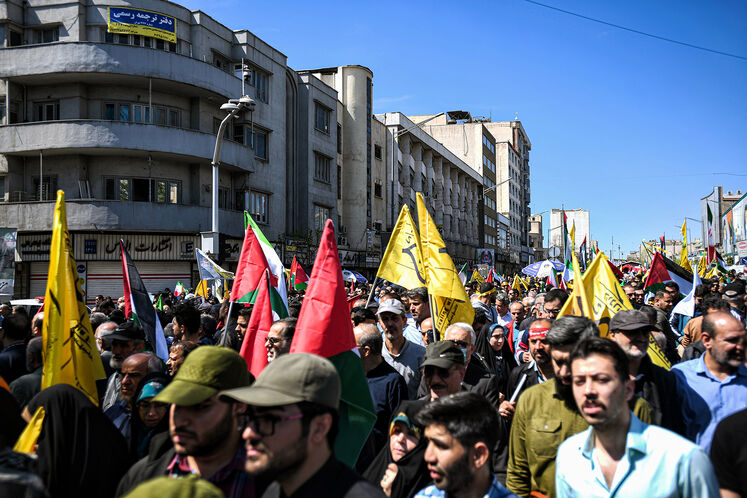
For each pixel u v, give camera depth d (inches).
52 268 171.8
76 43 937.5
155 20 1011.3
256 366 207.0
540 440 138.1
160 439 125.9
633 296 386.3
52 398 133.0
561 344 135.9
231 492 106.3
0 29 989.8
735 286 340.2
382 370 193.6
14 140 960.9
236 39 1144.2
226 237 1066.1
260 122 1183.6
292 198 1283.2
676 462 97.6
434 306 254.8
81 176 987.9
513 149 3636.8
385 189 1702.8
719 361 152.5
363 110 1530.5
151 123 973.8
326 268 170.6
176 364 208.1
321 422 91.7
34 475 85.8
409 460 132.8
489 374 204.2
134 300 269.3
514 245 3580.2
